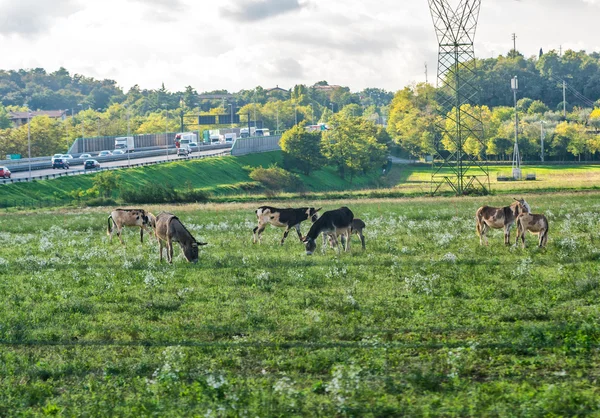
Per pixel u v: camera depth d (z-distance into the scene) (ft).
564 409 34.81
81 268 86.33
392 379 41.16
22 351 51.44
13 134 532.73
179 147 484.33
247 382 41.96
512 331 50.11
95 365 47.60
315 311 58.23
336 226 91.50
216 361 47.03
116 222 113.19
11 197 282.77
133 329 55.52
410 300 61.98
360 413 36.17
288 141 514.27
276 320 56.95
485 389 38.47
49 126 570.05
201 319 58.34
